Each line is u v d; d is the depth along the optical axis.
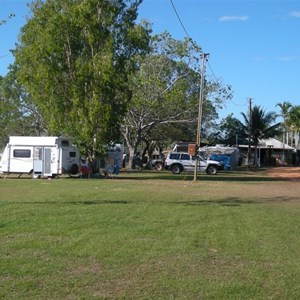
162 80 48.81
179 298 6.24
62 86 35.91
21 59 37.28
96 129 35.81
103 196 19.38
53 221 12.08
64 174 34.69
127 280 7.03
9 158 34.91
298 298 6.33
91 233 10.52
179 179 34.44
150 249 9.04
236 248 9.30
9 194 20.08
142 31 36.44
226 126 83.44
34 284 6.70
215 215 13.83
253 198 19.73
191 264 8.02
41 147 34.31
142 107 49.38
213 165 43.81
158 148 72.12
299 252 9.05
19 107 50.69
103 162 37.53
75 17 34.88
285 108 79.38
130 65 36.56
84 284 6.78
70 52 35.72
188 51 49.06
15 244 9.24
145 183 28.83
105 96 35.22
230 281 7.05
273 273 7.54
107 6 35.38
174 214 13.83
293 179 36.75
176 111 51.06
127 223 11.97
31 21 37.75
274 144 84.94
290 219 13.31
